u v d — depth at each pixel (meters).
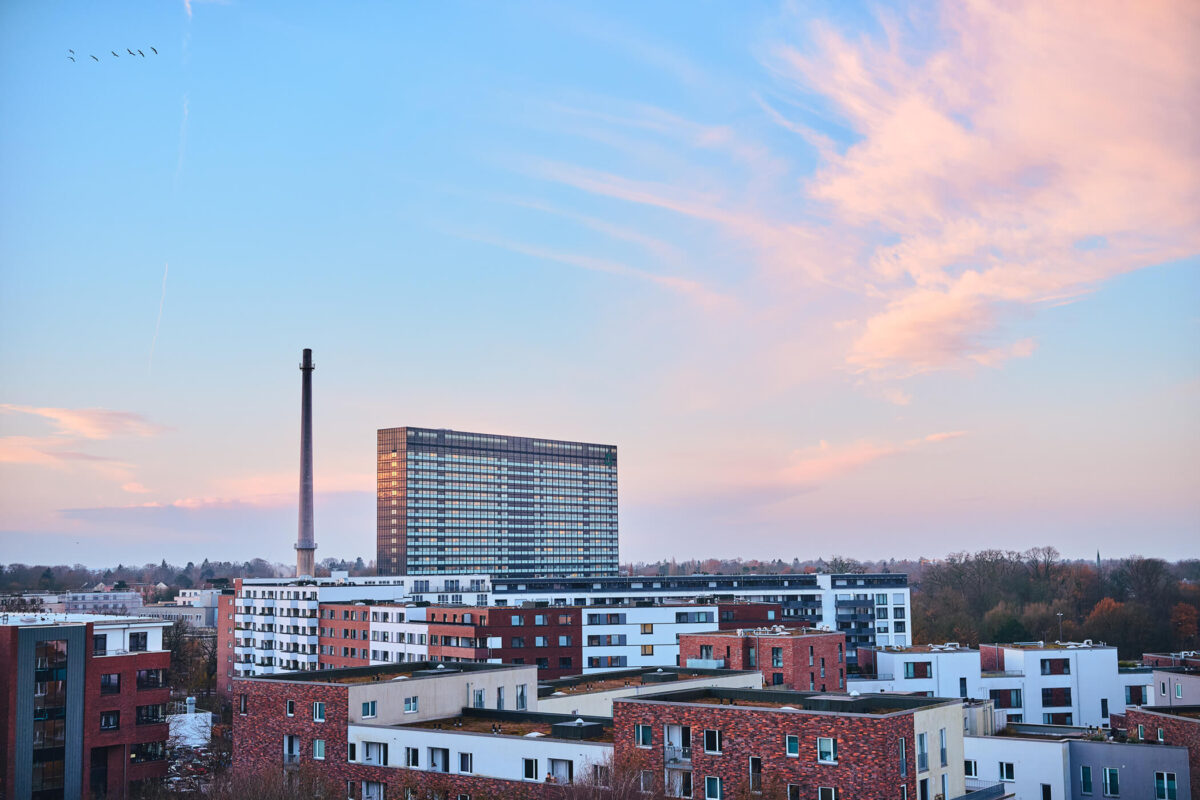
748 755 79.62
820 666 158.62
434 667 116.69
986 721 117.75
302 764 96.81
